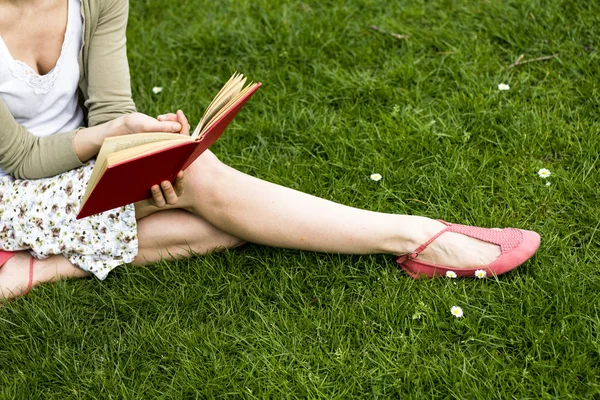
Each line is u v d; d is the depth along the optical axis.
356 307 2.24
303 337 2.16
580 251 2.39
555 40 3.20
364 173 2.74
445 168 2.71
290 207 2.28
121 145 1.87
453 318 2.17
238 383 2.04
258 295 2.32
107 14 2.26
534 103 2.97
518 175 2.69
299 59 3.32
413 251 2.31
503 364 2.03
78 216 1.95
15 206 2.26
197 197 2.27
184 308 2.29
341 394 1.99
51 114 2.28
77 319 2.26
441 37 3.33
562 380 1.96
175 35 3.55
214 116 1.94
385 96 3.08
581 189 2.58
